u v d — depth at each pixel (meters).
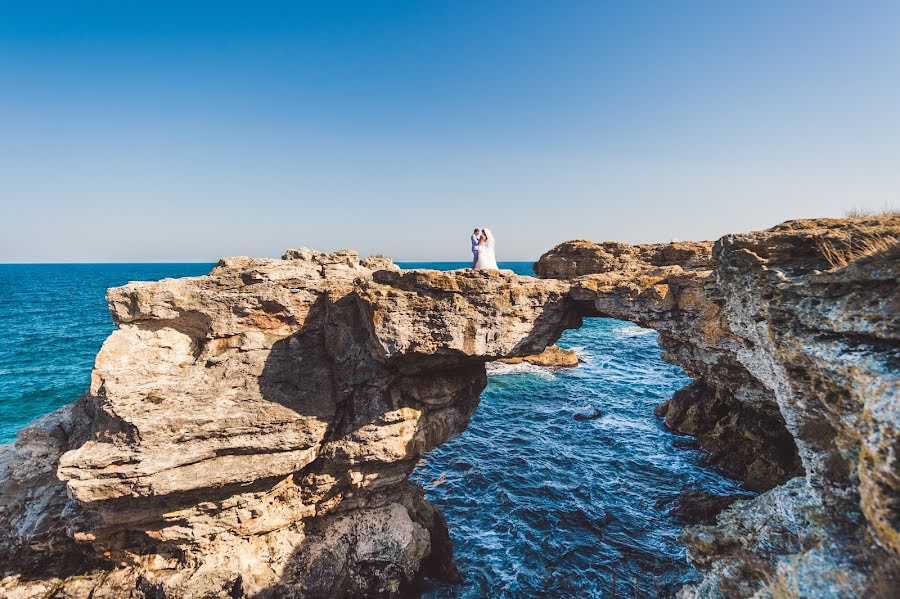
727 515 10.52
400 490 18.28
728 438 27.56
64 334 68.00
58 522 14.88
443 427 18.16
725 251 11.16
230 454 14.56
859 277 7.87
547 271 44.28
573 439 31.50
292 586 15.33
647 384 44.88
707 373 20.80
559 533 21.14
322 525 16.92
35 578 14.88
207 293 16.09
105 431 14.06
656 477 26.12
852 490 7.82
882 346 7.18
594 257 40.16
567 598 17.36
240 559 15.16
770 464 23.89
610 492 24.59
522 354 16.41
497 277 15.34
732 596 8.73
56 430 17.47
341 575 16.11
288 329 16.67
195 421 14.02
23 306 99.12
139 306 15.60
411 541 17.31
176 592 14.39
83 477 13.03
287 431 15.12
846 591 6.58
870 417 6.55
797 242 9.91
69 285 158.75
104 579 14.95
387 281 15.81
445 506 23.41
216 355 15.73
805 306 8.62
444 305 14.70
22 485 16.09
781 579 7.45
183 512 14.32
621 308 15.83
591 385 44.47
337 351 16.34
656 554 19.67
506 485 25.34
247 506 15.12
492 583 18.11
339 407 16.31
